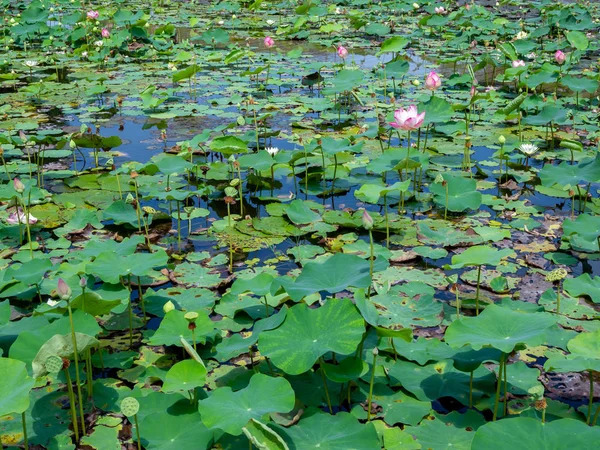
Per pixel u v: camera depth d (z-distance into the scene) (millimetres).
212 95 9102
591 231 4195
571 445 2197
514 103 6934
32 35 13656
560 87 9430
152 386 3104
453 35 13367
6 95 9047
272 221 5023
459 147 6840
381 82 9617
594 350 2713
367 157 6449
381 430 2756
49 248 4570
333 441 2521
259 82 9805
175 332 3162
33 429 2805
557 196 5527
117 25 14289
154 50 11781
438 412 2920
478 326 2773
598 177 4859
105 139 6324
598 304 3826
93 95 9117
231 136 5684
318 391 3008
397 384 3043
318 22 15328
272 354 2701
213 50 12406
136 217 4855
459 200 5023
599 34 13469
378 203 5438
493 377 3074
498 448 2209
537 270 4250
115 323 3680
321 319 2797
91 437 2748
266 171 6133
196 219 5184
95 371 3238
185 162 5508
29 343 2859
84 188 5688
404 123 4996
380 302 3785
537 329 2617
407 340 2789
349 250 4406
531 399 2947
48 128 7461
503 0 16422
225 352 2938
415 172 5508
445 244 4605
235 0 18672
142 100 8680
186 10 17438
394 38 8695
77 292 3545
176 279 4160
